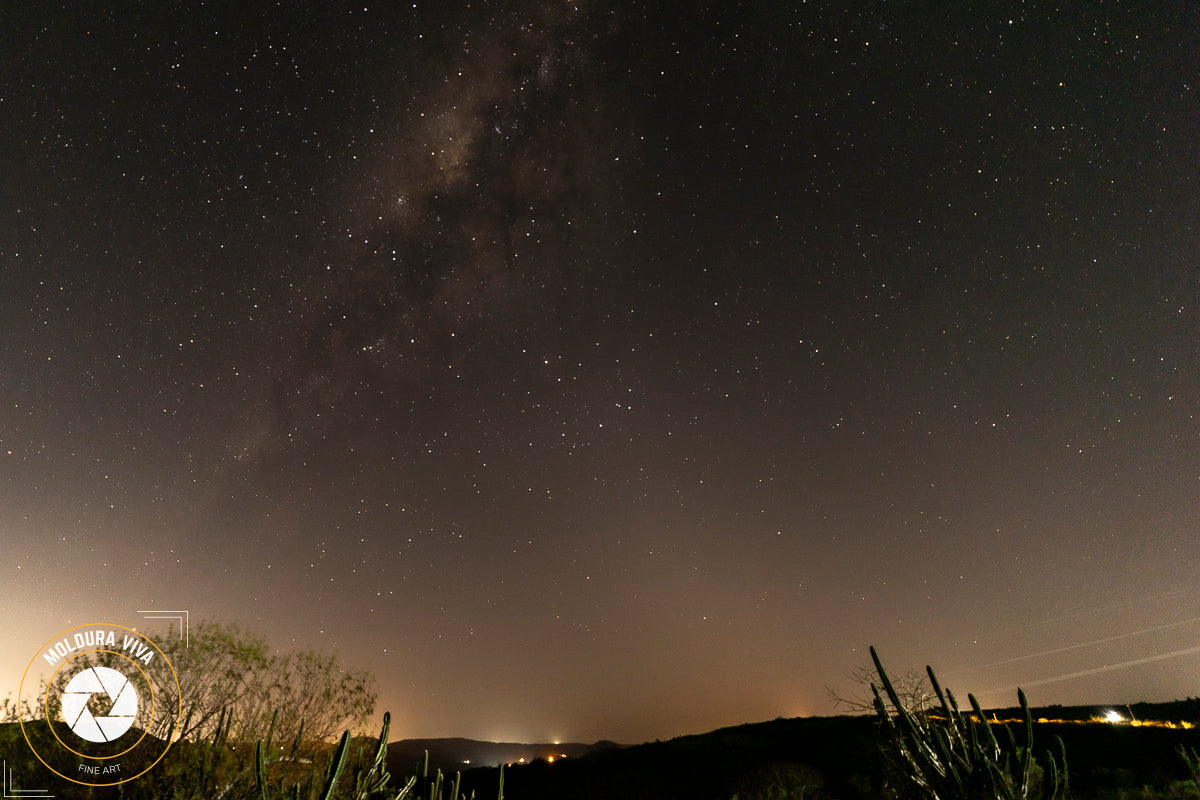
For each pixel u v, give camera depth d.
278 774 5.32
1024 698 3.47
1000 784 3.24
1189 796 11.83
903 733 3.72
